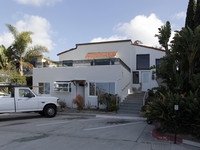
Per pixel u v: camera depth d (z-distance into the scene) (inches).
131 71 705.0
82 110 511.5
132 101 530.0
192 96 244.8
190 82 264.8
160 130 280.4
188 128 255.9
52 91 595.5
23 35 763.4
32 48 786.2
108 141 244.5
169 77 311.0
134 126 340.8
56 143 236.5
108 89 529.3
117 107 486.3
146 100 516.7
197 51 286.5
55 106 456.1
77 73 567.2
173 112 247.8
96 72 543.5
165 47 342.0
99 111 492.4
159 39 347.6
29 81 735.1
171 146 222.1
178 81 283.9
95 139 254.5
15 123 376.5
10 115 491.5
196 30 269.9
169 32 340.2
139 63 709.9
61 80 587.2
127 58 708.7
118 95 514.9
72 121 392.5
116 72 521.7
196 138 236.1
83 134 282.5
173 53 307.3
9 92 515.2
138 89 693.9
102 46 729.0
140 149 211.6
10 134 284.2
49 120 407.5
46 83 609.3
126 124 359.9
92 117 448.5
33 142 241.1
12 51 788.0
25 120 411.2
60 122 381.7
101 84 538.0
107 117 443.8
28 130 311.1
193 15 390.9
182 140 235.1
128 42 711.7
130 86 692.7
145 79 697.0
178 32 298.5
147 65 699.4
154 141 243.6
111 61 546.9
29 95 422.3
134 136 269.4
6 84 422.3
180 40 291.6
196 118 233.6
